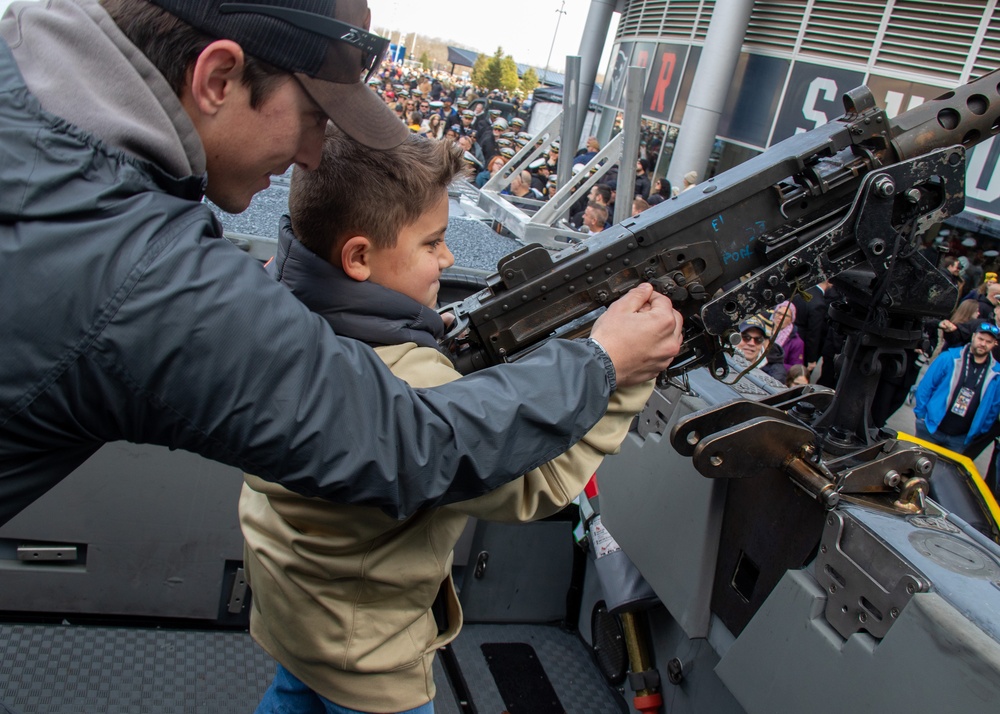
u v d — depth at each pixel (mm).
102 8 843
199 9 845
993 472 5215
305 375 856
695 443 1488
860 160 1363
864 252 1332
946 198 1343
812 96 9352
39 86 805
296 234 1154
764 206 1338
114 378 801
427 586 1249
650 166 12219
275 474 875
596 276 1288
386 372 938
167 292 798
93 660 1986
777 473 1545
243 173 969
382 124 1014
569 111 3992
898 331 1446
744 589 1631
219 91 889
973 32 7812
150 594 2127
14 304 772
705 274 1333
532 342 1304
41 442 830
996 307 5215
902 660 1183
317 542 1167
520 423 976
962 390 5230
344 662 1235
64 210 782
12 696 1816
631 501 1919
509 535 2334
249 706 1935
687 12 11828
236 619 2199
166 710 1871
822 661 1329
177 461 2029
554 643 2361
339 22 905
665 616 1979
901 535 1298
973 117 1367
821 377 5188
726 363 1414
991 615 1125
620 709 2119
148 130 829
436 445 925
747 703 1494
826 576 1363
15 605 2074
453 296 2270
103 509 2039
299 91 930
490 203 3396
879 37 8633
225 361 815
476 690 2109
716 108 9891
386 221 1088
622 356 1089
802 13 9547
